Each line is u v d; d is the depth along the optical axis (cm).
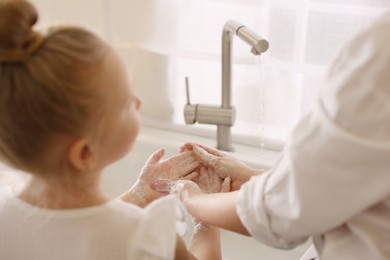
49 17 136
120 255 67
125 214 69
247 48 117
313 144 57
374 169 55
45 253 69
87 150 64
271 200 62
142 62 134
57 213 68
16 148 63
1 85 60
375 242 60
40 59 59
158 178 96
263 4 114
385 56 53
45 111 59
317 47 110
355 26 106
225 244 122
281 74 119
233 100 127
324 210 58
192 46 124
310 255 83
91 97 61
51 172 65
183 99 133
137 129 70
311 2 107
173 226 71
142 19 126
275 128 126
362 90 54
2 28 58
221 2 117
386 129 53
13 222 70
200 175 98
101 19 131
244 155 123
